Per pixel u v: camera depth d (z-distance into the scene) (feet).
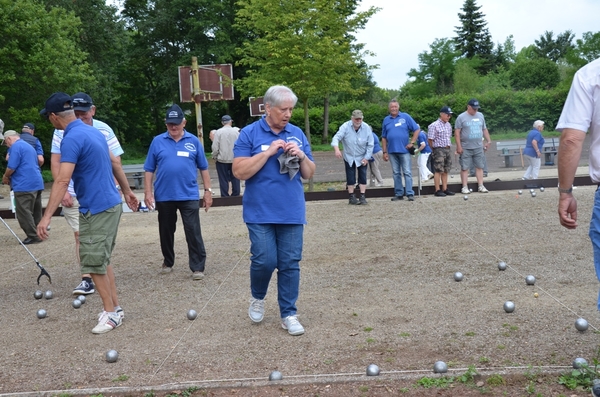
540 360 12.92
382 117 135.13
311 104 158.92
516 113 136.15
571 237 26.48
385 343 14.75
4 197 60.90
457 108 136.36
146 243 31.50
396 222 33.55
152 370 13.85
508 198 40.83
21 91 93.76
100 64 129.39
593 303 16.92
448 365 12.94
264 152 15.16
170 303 19.80
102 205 16.71
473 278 20.68
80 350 15.64
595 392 10.81
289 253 15.90
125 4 155.22
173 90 146.92
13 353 15.72
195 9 144.15
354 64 55.06
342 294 19.63
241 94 62.54
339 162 87.86
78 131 16.49
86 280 21.68
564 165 11.55
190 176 23.07
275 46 54.29
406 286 20.17
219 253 27.86
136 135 163.43
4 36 89.30
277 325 16.74
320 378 12.44
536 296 18.01
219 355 14.60
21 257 29.66
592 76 11.26
